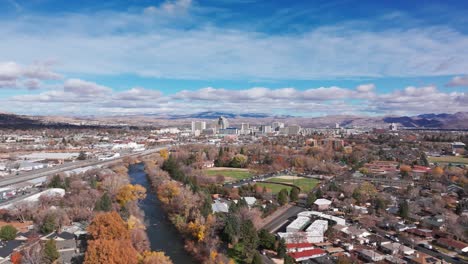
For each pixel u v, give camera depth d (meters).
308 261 189.00
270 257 194.50
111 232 182.12
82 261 173.75
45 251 175.38
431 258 193.38
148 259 168.38
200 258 189.00
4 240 196.00
